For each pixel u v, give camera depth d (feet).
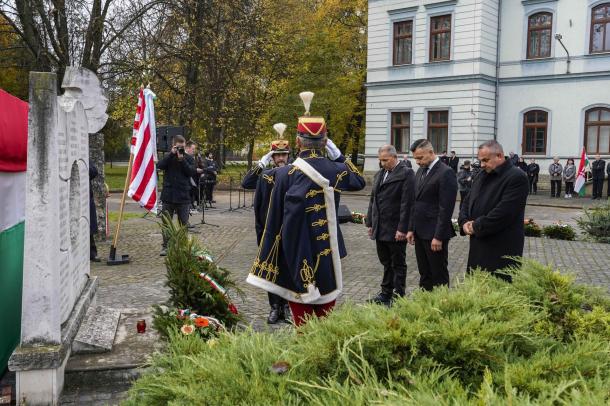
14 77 68.13
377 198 21.75
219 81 82.69
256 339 7.25
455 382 5.95
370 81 98.22
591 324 8.48
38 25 45.24
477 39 86.43
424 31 91.56
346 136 115.75
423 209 19.65
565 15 84.38
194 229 44.78
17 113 15.51
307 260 11.87
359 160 130.21
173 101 81.20
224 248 35.58
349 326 7.18
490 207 16.05
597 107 82.84
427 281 20.07
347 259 31.76
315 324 7.57
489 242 16.02
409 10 92.79
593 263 31.45
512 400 5.32
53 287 12.02
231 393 6.18
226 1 73.67
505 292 8.46
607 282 26.45
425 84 92.22
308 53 97.86
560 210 67.56
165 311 14.74
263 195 14.34
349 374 6.23
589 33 82.64
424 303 7.90
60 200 12.87
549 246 37.81
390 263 22.04
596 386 5.78
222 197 79.71
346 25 110.22
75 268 15.02
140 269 28.58
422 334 6.79
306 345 6.98
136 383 7.36
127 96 64.75
